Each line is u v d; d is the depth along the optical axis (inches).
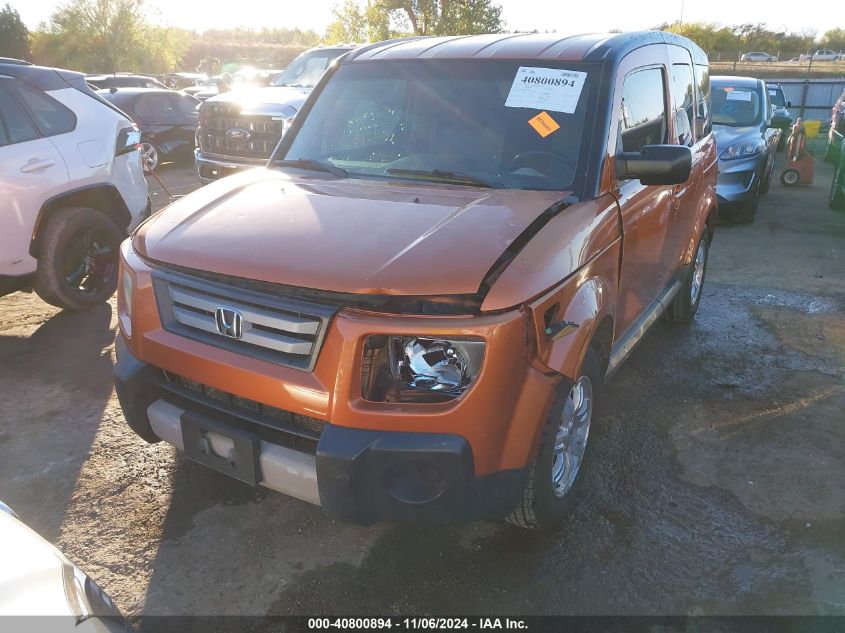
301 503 132.0
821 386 183.3
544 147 131.9
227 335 102.9
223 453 106.0
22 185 199.8
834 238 344.5
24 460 145.3
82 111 223.5
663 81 165.8
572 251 109.9
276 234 107.7
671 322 222.4
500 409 96.5
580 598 109.3
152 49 1872.5
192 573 113.9
